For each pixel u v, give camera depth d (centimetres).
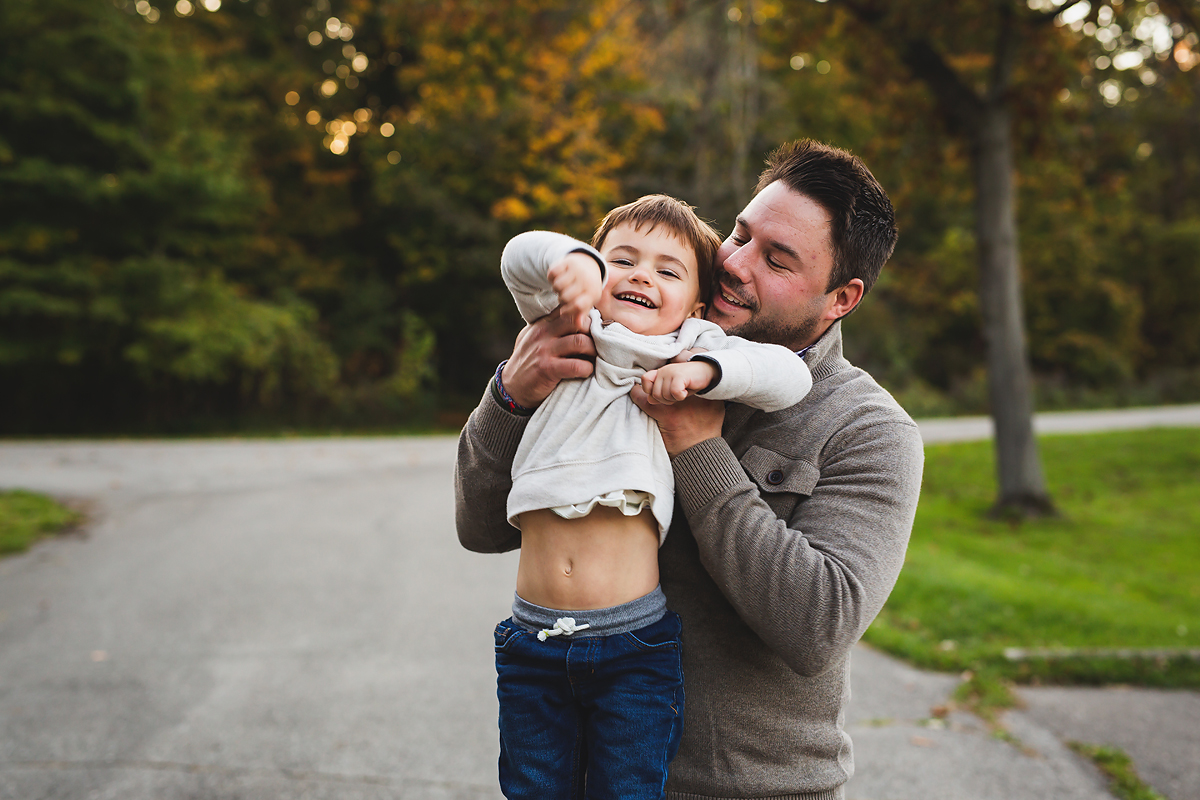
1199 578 752
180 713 396
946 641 507
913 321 2859
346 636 506
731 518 130
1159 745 372
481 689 427
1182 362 3172
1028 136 1045
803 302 147
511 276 142
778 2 1133
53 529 788
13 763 346
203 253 2145
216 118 2203
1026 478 1018
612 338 142
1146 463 1408
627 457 136
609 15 1407
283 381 2047
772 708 140
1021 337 1024
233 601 574
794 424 145
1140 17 913
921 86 1098
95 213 1802
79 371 1873
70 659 466
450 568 661
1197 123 2970
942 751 364
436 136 2066
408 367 2247
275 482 1080
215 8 2414
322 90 2598
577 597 139
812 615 123
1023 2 924
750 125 1772
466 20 1271
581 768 141
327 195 2530
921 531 927
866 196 147
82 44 1741
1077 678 455
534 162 1825
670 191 1875
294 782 332
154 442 1539
